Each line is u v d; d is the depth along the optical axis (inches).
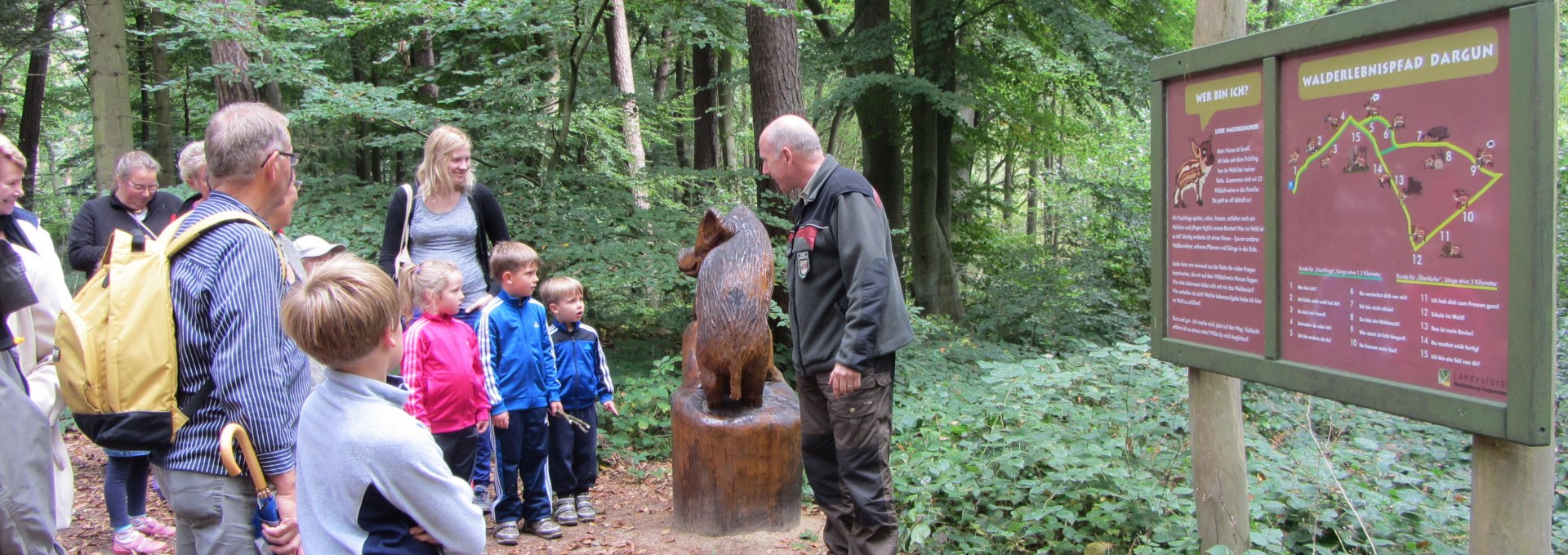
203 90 567.8
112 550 154.3
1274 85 97.1
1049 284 454.9
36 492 75.5
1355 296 90.2
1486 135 77.7
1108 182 546.0
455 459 148.3
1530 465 83.8
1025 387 176.9
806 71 466.6
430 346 143.9
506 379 163.8
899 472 163.0
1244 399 198.4
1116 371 191.5
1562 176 331.3
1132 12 493.4
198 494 83.4
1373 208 87.9
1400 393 85.4
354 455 66.5
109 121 334.6
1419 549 126.4
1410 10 82.2
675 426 173.2
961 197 631.8
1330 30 90.0
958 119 415.8
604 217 264.4
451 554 70.7
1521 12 74.0
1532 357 74.8
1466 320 80.3
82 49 601.6
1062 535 142.9
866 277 115.9
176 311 82.0
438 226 166.2
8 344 93.5
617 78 470.6
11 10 468.4
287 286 87.7
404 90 262.4
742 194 337.1
